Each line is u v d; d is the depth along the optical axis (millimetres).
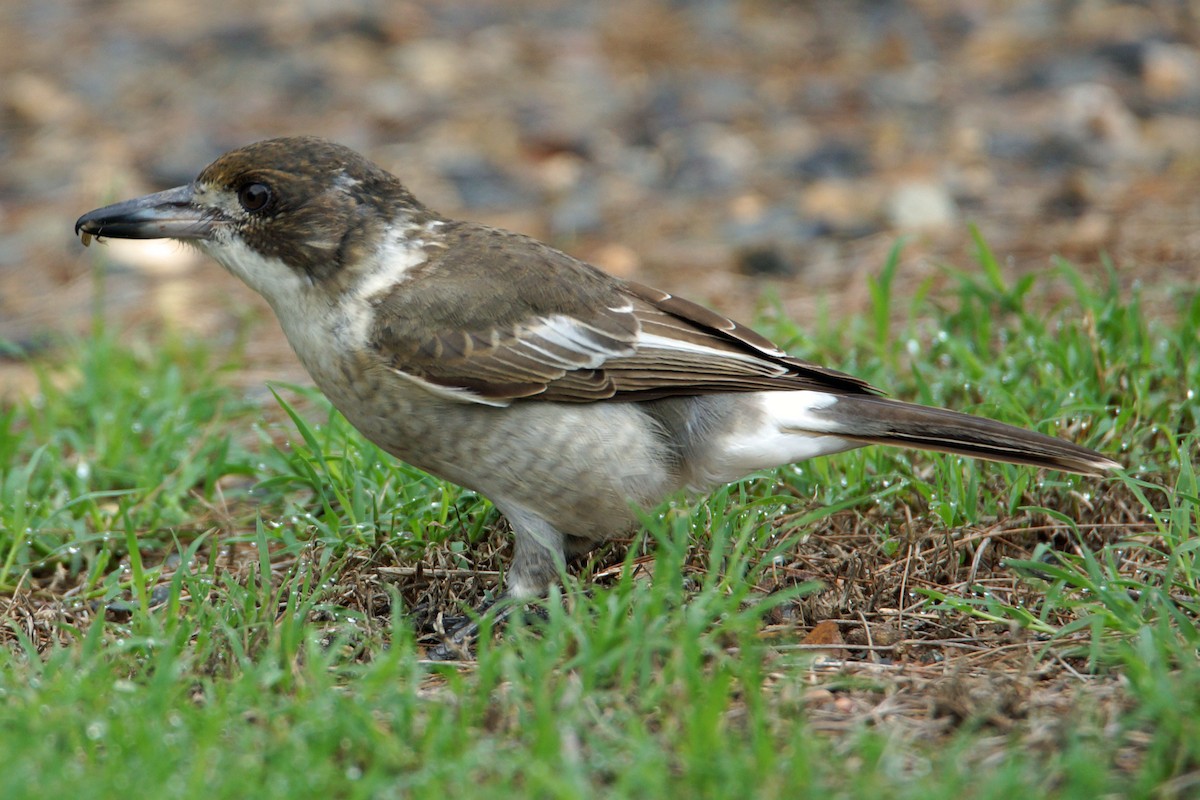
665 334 9766
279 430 13062
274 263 9773
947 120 22281
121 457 12141
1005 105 22719
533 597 9664
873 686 8047
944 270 13469
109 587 9852
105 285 18062
